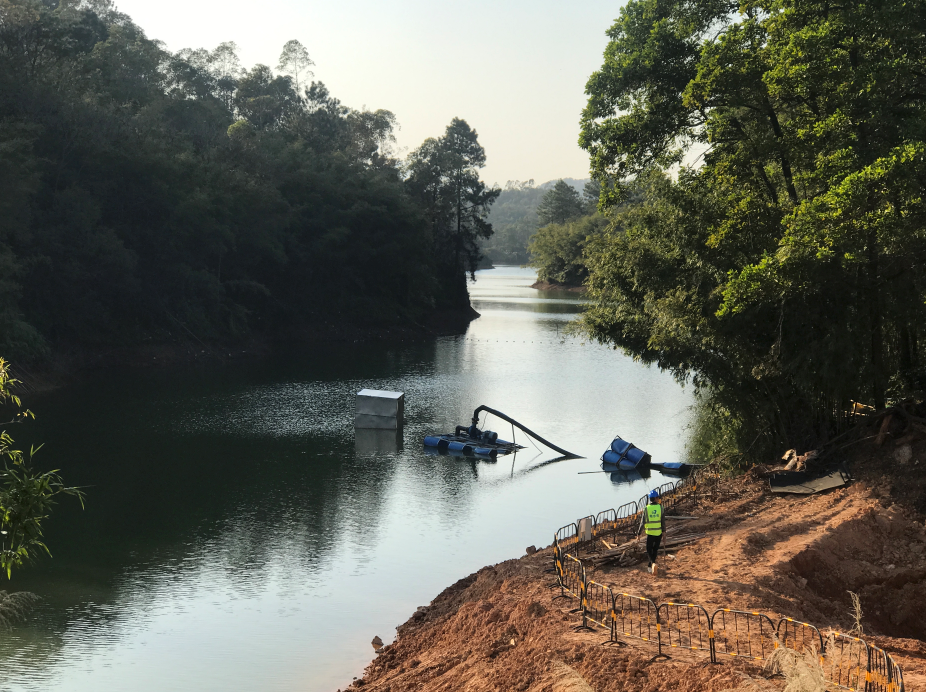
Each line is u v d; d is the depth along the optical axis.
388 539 29.98
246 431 48.75
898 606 21.06
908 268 27.47
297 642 21.12
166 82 116.44
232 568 26.81
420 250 113.06
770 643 14.83
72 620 22.47
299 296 101.56
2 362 15.13
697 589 18.66
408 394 63.44
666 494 30.67
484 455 44.94
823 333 28.84
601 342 38.47
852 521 23.73
